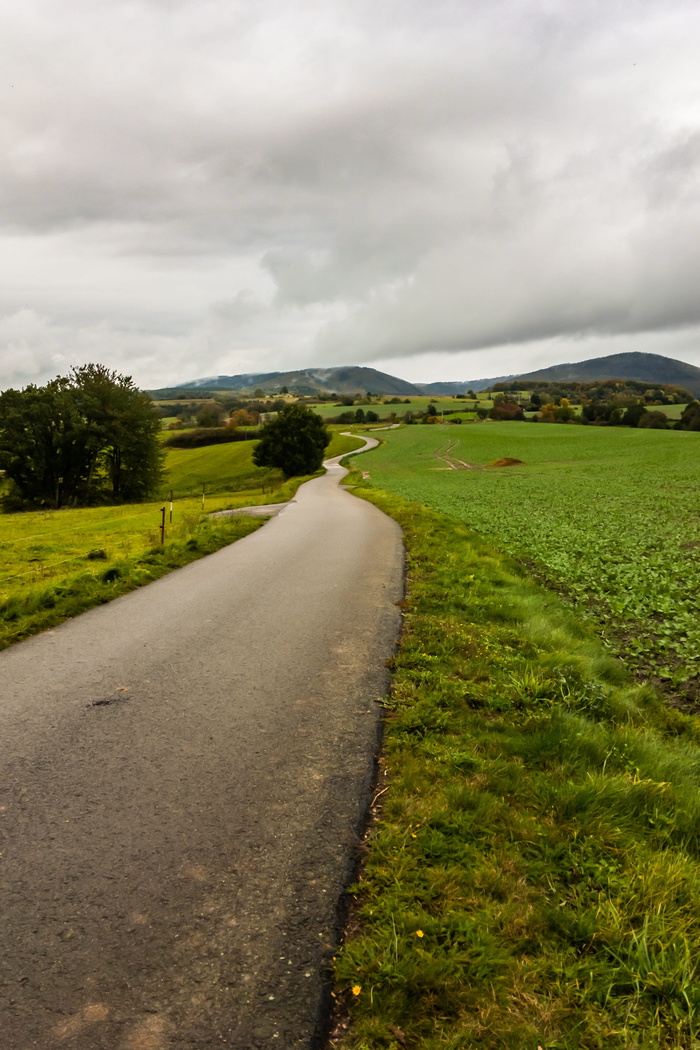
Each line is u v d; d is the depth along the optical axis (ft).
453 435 423.23
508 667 23.35
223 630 28.99
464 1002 8.96
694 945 9.97
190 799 14.49
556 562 49.52
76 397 209.77
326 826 13.41
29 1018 8.71
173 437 468.34
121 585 38.22
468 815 13.43
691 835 13.28
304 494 148.05
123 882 11.59
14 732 18.11
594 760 16.47
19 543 70.28
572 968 9.44
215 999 9.08
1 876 11.73
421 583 39.17
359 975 9.37
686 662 27.37
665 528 71.20
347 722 18.81
